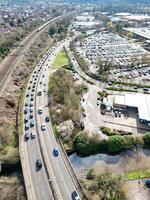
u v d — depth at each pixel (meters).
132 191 103.81
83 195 94.44
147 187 106.25
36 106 154.75
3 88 166.12
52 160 110.56
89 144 126.25
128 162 122.31
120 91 187.62
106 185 102.12
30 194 93.56
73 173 103.81
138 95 175.75
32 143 121.31
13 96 165.62
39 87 181.88
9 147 120.25
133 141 129.62
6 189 97.75
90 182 104.62
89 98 173.62
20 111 147.88
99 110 159.38
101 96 177.12
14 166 110.56
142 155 126.50
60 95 165.75
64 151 116.00
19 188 97.94
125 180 109.75
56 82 185.38
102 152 127.69
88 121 147.38
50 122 139.12
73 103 156.62
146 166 119.62
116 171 116.31
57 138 125.69
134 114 157.12
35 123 137.50
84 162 122.19
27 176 101.44
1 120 135.88
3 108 147.12
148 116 148.25
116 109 160.38
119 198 98.00
